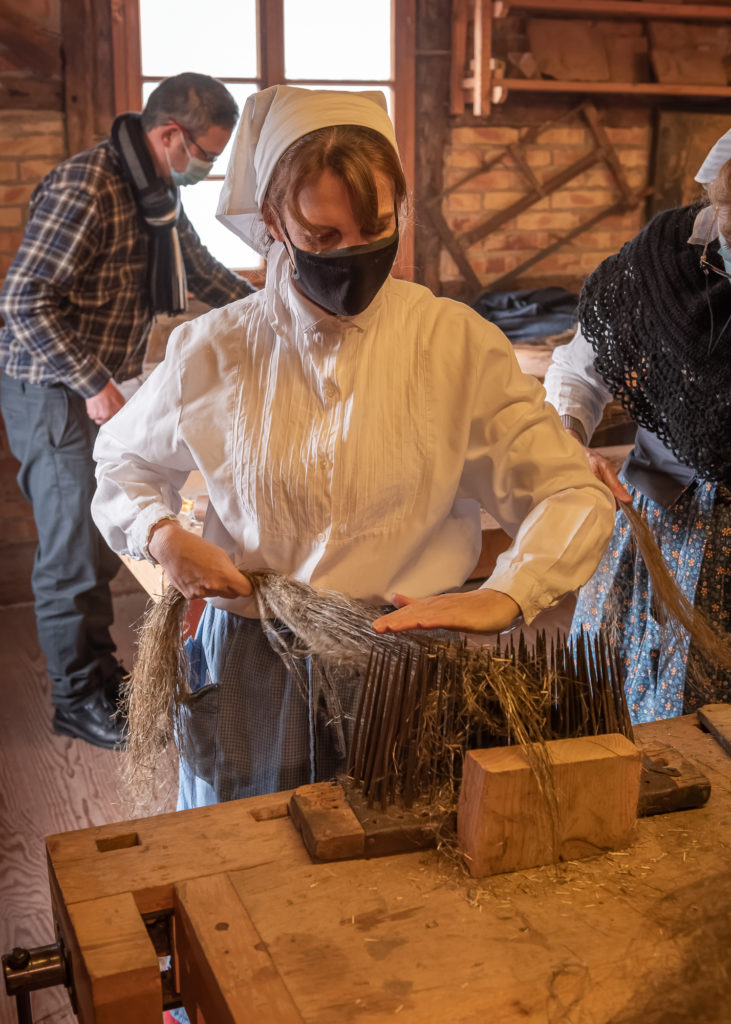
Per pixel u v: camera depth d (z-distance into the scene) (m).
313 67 4.48
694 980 0.92
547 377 2.07
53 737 3.18
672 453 1.85
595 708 1.18
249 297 1.42
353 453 1.30
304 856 1.09
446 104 4.75
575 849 1.09
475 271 5.01
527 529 1.31
